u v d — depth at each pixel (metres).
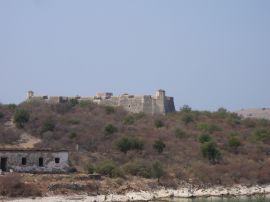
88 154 160.75
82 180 126.81
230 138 191.62
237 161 171.25
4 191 110.62
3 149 129.38
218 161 169.25
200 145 180.00
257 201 128.62
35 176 124.06
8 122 195.50
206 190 140.75
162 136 189.62
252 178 157.62
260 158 179.12
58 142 172.50
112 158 160.00
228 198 133.50
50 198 111.69
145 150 169.62
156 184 138.88
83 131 184.12
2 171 126.62
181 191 136.38
